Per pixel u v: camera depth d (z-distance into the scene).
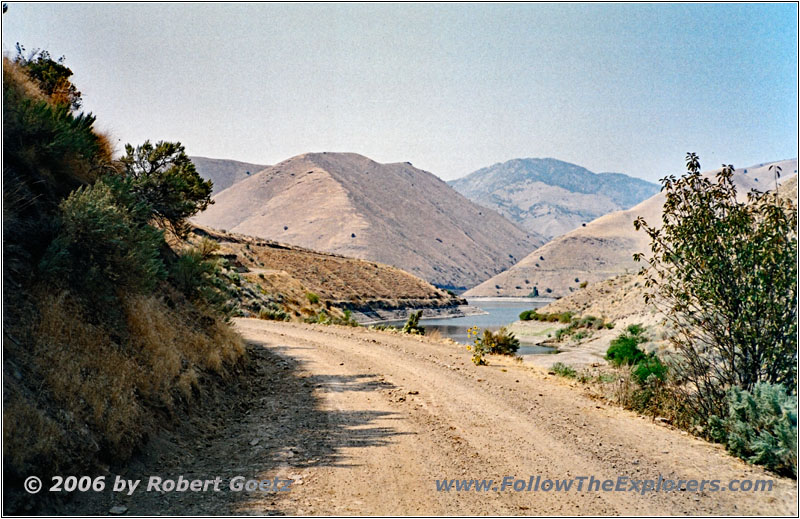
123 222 10.88
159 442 7.96
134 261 10.56
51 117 11.30
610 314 48.12
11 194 9.15
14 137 10.65
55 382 6.95
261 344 20.70
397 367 16.36
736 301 10.34
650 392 11.99
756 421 8.66
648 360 15.87
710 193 10.83
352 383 13.91
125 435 7.32
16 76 12.62
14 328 7.41
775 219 10.10
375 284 140.75
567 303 72.31
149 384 8.78
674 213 11.11
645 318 35.78
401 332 27.89
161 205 17.17
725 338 10.56
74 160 12.38
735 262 10.41
